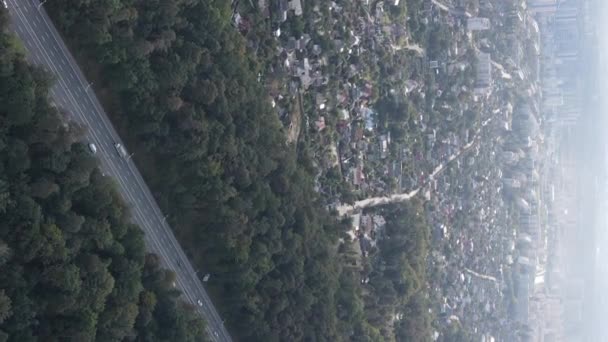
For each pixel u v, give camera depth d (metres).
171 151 183.25
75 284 150.38
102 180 163.62
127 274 164.75
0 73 142.75
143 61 173.62
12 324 142.88
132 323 163.12
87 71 171.38
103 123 175.75
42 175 151.50
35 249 145.62
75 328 152.38
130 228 170.50
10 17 150.00
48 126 150.12
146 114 177.62
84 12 165.38
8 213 144.50
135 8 174.75
